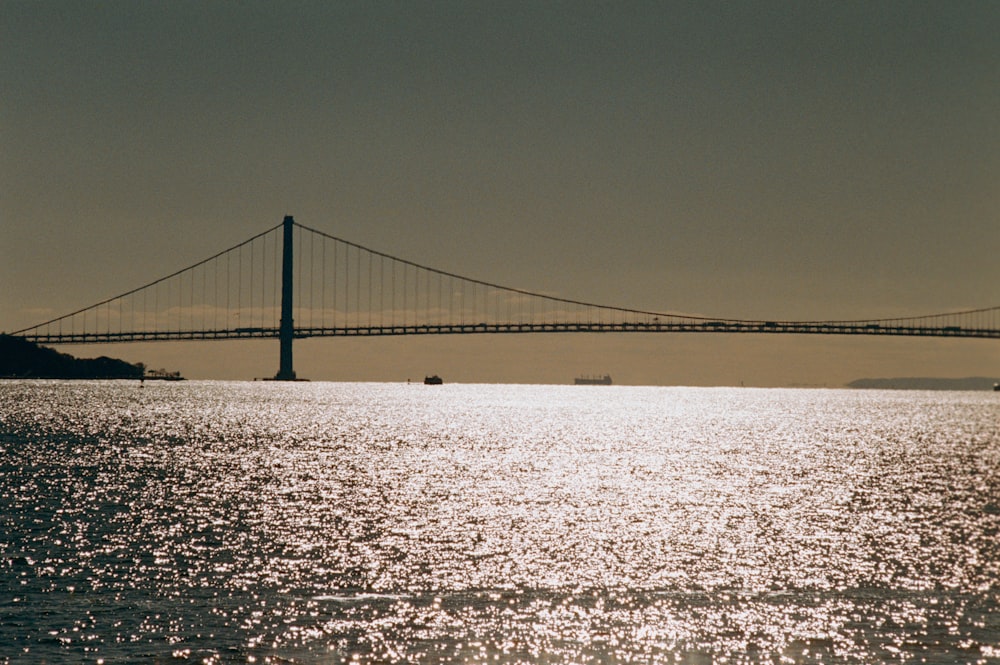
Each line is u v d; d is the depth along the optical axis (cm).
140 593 5025
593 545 6394
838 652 4403
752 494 9188
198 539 6303
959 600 5212
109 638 4381
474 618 4750
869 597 5250
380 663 4191
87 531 6469
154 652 4247
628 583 5438
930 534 7062
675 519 7512
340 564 5700
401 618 4731
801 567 5897
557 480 9981
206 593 5053
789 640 4541
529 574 5578
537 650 4356
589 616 4822
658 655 4331
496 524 7075
